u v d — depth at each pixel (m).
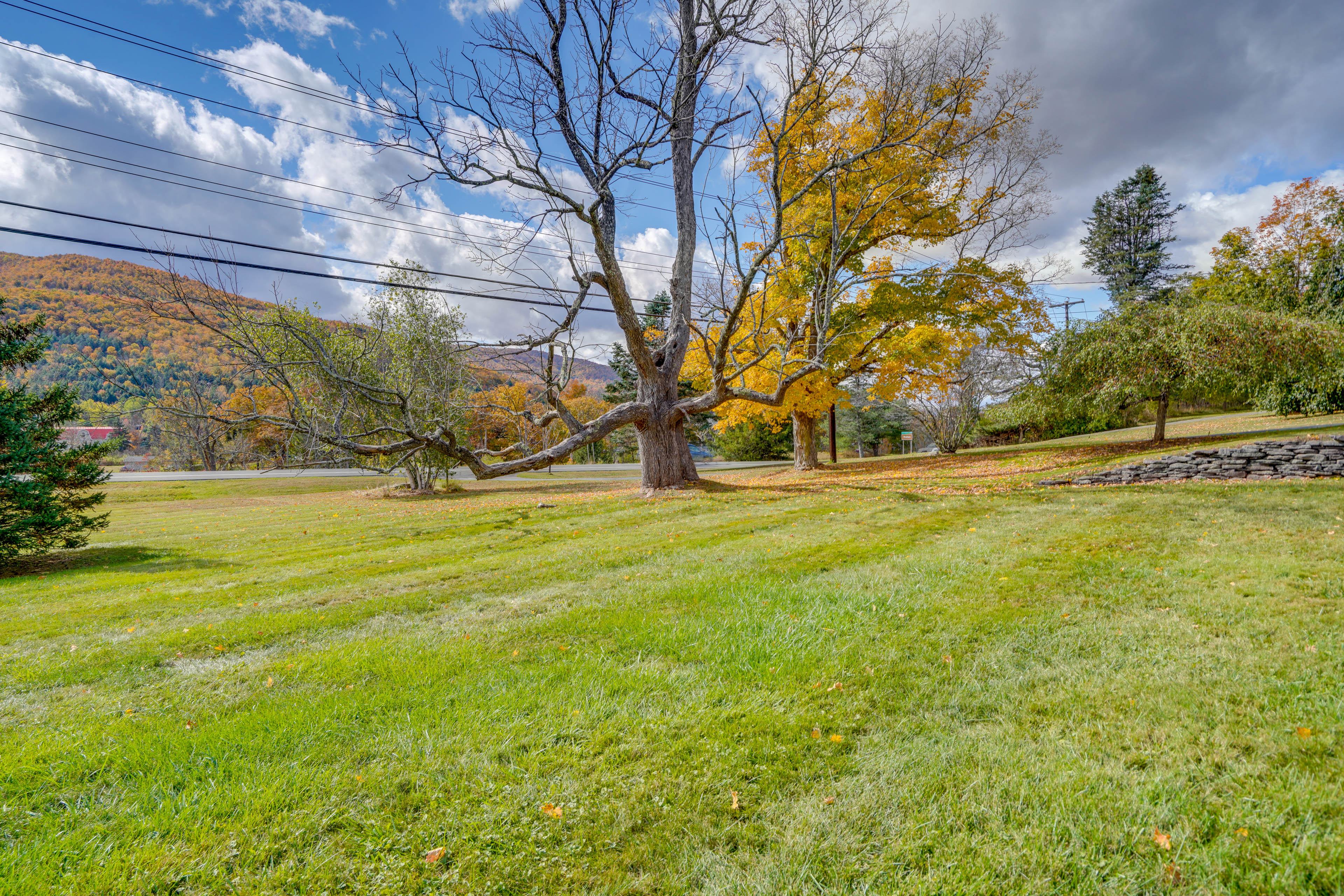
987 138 15.36
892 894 1.90
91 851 2.26
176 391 19.83
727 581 6.04
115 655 4.65
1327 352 13.36
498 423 25.20
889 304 17.58
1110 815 2.19
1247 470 10.69
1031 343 18.28
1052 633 4.06
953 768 2.57
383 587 6.73
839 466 24.27
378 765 2.78
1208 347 14.58
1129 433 24.77
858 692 3.35
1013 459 18.61
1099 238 43.34
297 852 2.24
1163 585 4.91
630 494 16.31
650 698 3.39
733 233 13.20
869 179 16.16
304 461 12.29
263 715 3.34
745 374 19.56
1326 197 24.70
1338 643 3.47
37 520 9.83
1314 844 1.93
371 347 15.86
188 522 16.53
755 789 2.51
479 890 2.01
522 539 10.08
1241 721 2.75
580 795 2.51
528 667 3.94
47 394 10.92
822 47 12.67
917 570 6.03
